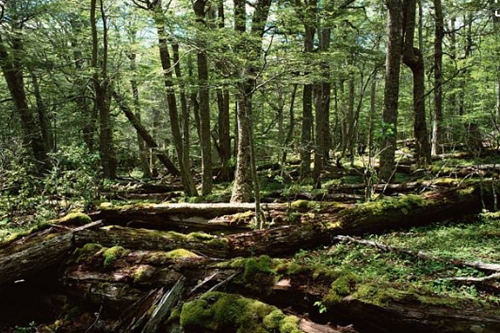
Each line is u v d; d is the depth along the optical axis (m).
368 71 19.55
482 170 9.57
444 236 5.96
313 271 3.90
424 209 6.62
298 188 9.25
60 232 5.73
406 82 23.14
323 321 3.68
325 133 17.70
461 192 6.85
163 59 11.30
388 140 9.27
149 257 4.77
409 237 6.18
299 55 7.02
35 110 14.80
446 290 4.05
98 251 5.14
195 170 19.86
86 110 15.51
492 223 6.32
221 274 4.21
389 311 3.26
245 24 8.36
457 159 13.41
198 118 15.99
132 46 13.67
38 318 5.09
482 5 14.70
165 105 21.02
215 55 7.16
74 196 8.23
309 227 6.19
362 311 3.38
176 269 4.47
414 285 3.99
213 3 10.18
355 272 4.82
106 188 11.27
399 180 11.54
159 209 7.37
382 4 15.40
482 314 3.06
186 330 3.70
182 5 9.45
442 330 3.09
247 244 5.79
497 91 16.09
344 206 7.06
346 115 23.45
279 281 3.91
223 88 7.77
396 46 9.08
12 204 7.78
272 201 9.10
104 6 13.92
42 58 13.74
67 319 4.81
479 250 5.18
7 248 5.36
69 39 14.70
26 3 13.22
